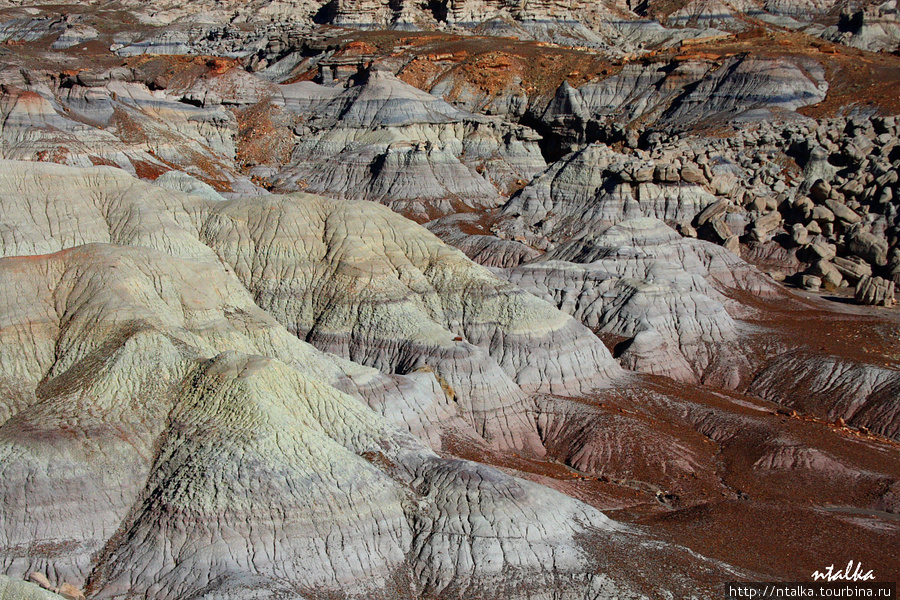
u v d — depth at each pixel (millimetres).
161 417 41219
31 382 44750
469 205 126938
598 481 52281
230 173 121875
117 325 45719
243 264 66938
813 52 149125
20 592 31078
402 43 183750
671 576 37812
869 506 51188
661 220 98375
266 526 36594
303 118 150875
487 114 161625
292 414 41906
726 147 121062
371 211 69812
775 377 69562
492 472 41750
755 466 55000
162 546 36094
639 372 68750
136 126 117438
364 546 37656
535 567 37688
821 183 104188
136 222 64500
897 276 90500
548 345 63938
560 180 116750
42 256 49938
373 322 62094
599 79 164875
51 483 37031
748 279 89875
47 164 66188
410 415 52594
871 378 66062
